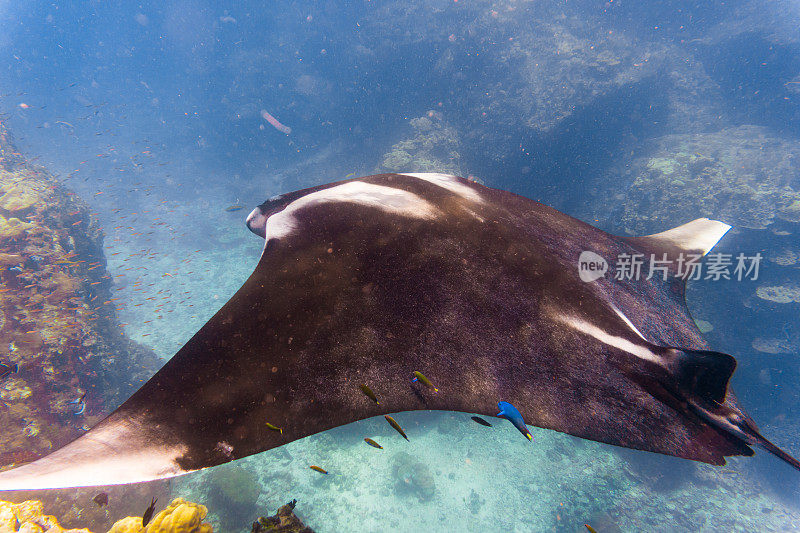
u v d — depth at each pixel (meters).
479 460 17.27
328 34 42.00
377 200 2.47
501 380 1.62
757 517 16.34
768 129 29.64
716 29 33.88
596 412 1.57
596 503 16.12
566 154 29.55
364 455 16.72
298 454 16.56
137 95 69.94
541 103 28.44
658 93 29.98
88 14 65.00
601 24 33.78
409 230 2.17
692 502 16.59
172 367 1.39
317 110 43.59
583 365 1.73
